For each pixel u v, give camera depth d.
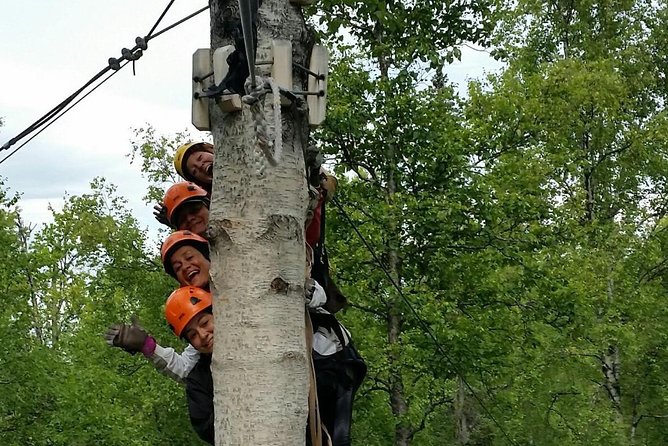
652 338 22.66
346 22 14.12
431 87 15.47
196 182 5.44
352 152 15.16
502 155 16.17
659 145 24.53
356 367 5.21
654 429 24.97
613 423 20.73
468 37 15.11
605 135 23.75
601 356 23.33
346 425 5.00
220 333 4.27
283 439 4.16
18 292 19.98
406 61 14.66
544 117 21.31
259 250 4.28
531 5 26.41
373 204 15.00
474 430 24.91
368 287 15.33
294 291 4.32
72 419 18.75
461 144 14.96
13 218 20.89
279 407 4.18
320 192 5.27
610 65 23.19
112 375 19.25
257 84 4.04
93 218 19.55
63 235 27.44
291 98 4.34
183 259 5.05
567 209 21.81
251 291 4.25
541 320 16.22
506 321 15.94
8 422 19.75
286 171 4.37
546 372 19.06
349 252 14.95
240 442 4.14
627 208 25.20
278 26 4.46
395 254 15.15
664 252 23.38
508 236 15.88
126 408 19.73
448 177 15.09
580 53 26.11
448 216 14.71
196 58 4.48
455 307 15.20
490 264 15.60
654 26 27.05
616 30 26.42
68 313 28.56
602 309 21.14
